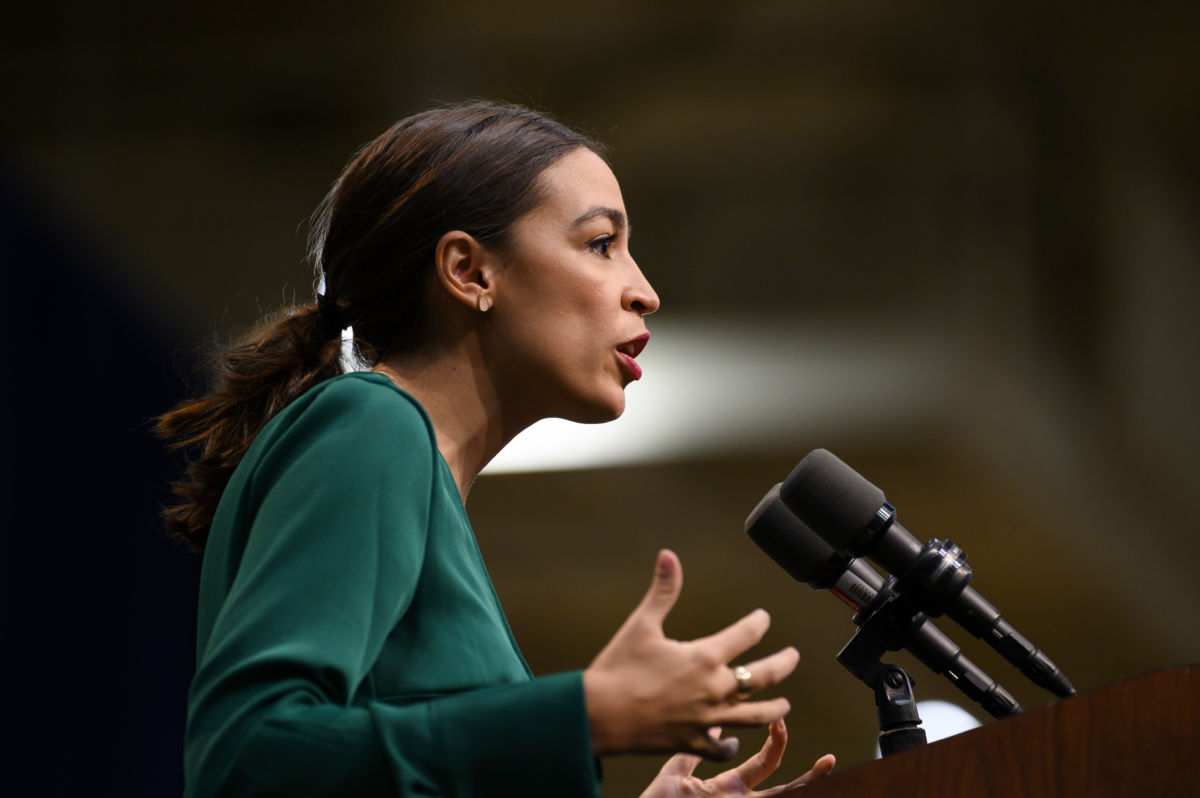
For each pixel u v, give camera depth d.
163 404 21.72
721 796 5.73
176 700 19.44
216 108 25.58
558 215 5.15
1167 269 27.78
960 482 29.70
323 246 5.54
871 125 27.34
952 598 4.77
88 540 19.75
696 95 26.92
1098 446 28.78
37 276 23.69
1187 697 3.29
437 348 5.14
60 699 18.61
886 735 4.77
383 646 4.15
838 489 4.86
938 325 28.91
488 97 26.42
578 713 3.41
